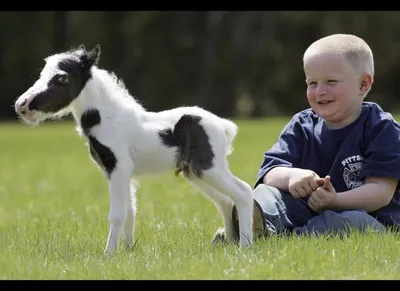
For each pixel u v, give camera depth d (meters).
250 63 72.62
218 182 10.75
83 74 10.62
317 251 9.70
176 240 11.69
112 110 10.68
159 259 9.85
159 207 17.28
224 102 72.56
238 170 25.36
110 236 10.59
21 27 74.50
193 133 10.79
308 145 11.72
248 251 9.99
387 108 70.56
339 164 11.34
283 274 9.01
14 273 9.54
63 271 9.55
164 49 74.69
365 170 11.13
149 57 74.81
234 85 72.62
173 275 9.13
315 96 11.41
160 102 74.62
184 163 10.94
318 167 11.62
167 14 74.25
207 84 72.94
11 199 21.97
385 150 11.06
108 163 10.61
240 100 72.25
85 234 12.77
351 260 9.45
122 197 10.62
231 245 10.70
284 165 11.62
